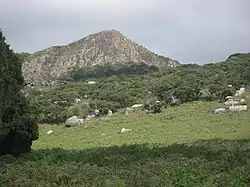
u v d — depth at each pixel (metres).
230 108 57.47
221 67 90.19
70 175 18.83
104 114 69.31
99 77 171.00
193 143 35.47
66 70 195.38
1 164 23.44
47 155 27.94
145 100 74.31
